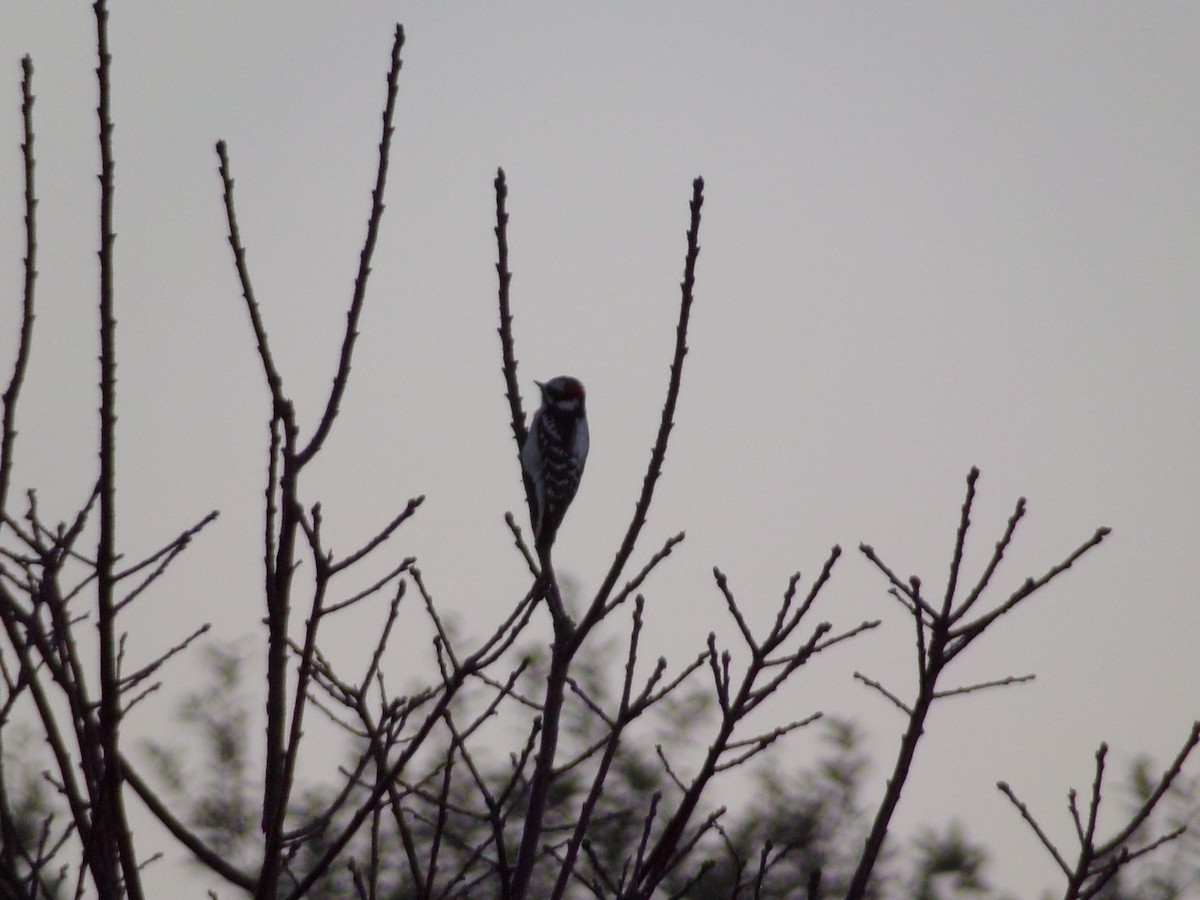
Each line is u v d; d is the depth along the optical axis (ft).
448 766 31.27
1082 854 33.55
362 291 29.86
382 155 30.14
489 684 36.29
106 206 27.78
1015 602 34.01
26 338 30.58
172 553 31.86
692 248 33.96
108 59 27.99
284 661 28.32
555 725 35.06
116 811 27.48
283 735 28.37
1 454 30.37
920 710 33.60
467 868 32.76
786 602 32.53
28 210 30.40
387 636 32.68
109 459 27.40
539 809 33.96
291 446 28.66
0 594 29.89
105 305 27.43
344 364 29.50
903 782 33.01
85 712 29.58
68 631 29.91
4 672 29.81
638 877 31.60
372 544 28.76
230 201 28.66
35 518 31.48
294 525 28.48
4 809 29.68
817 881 31.24
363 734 32.48
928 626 34.37
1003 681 33.99
